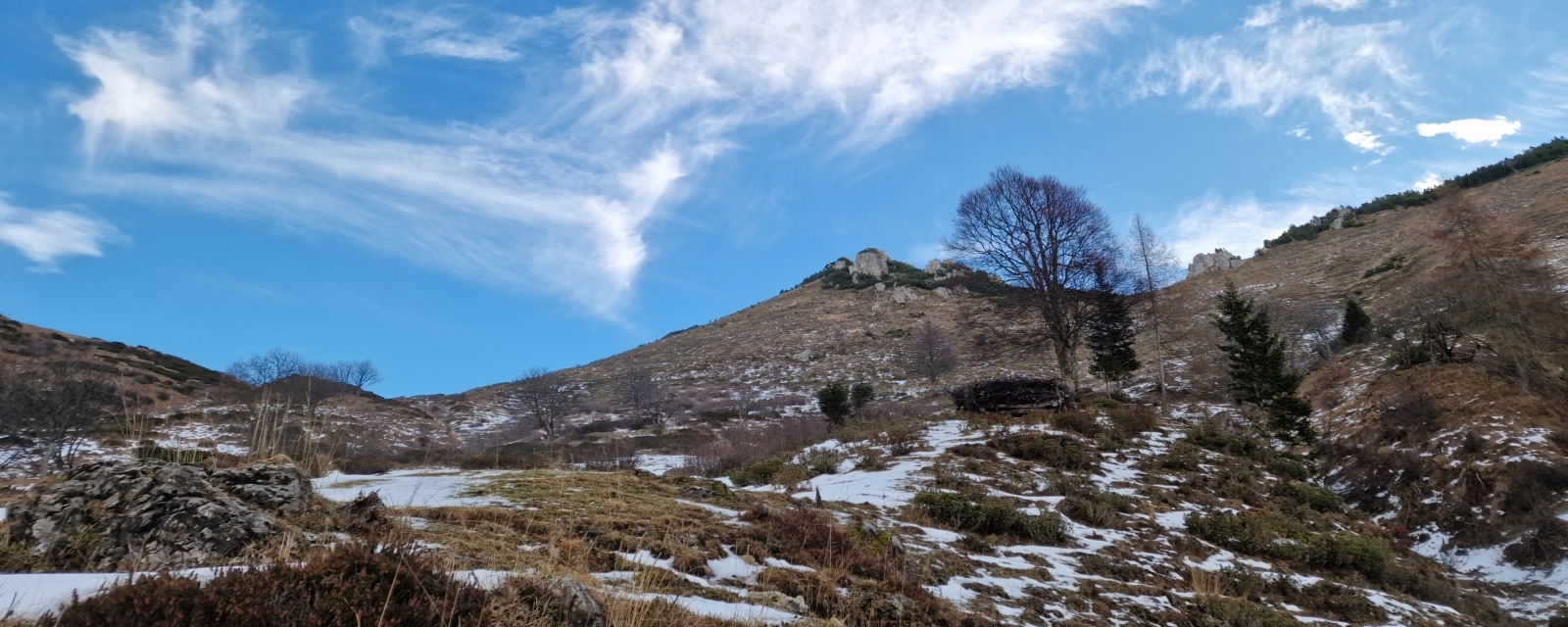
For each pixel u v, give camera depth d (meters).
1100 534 13.66
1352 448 24.36
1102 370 36.56
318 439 16.28
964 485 16.66
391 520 7.77
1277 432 27.05
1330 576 13.34
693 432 44.97
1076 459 19.84
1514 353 24.98
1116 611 9.48
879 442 22.75
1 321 51.97
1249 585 11.38
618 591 6.35
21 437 23.28
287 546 5.66
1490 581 15.89
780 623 6.48
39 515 6.07
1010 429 23.47
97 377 32.88
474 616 4.63
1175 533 14.52
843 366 73.81
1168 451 22.03
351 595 4.32
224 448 15.70
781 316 108.06
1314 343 42.56
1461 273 29.39
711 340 100.69
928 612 7.88
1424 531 18.56
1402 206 83.81
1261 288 64.06
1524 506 17.45
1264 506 18.09
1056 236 32.44
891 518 13.14
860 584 8.29
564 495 11.47
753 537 9.84
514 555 7.26
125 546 5.80
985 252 33.69
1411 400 25.03
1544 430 20.75
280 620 4.07
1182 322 56.62
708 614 6.29
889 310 100.31
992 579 10.02
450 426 60.00
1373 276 55.62
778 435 30.61
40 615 3.94
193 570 5.20
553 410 56.59
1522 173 71.56
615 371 87.50
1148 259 35.34
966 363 65.94
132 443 9.49
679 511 10.94
